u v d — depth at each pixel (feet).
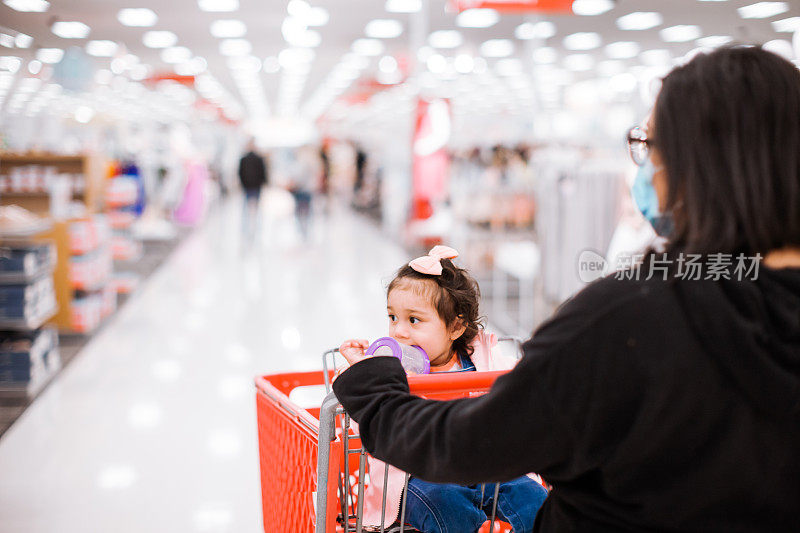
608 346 2.84
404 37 43.57
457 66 53.31
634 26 41.37
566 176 19.60
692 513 2.90
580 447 2.92
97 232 22.75
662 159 3.07
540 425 2.92
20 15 35.81
